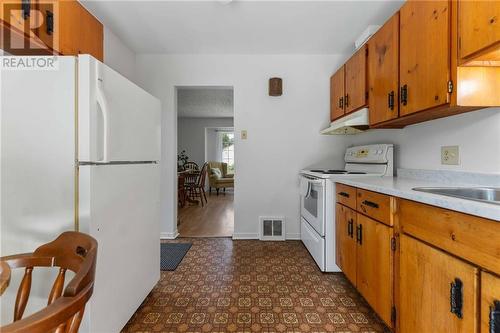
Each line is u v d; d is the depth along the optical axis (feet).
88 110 3.57
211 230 11.44
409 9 4.91
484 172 4.47
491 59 3.63
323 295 5.93
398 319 4.07
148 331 4.68
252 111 10.22
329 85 10.14
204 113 22.77
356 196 5.60
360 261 5.38
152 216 5.78
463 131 4.89
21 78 3.57
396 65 5.38
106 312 3.97
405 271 3.88
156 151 5.95
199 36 8.65
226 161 27.71
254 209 10.29
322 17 7.47
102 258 3.87
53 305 1.54
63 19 5.49
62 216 3.58
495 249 2.43
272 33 8.43
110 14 7.32
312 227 8.33
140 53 10.07
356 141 9.87
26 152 3.58
